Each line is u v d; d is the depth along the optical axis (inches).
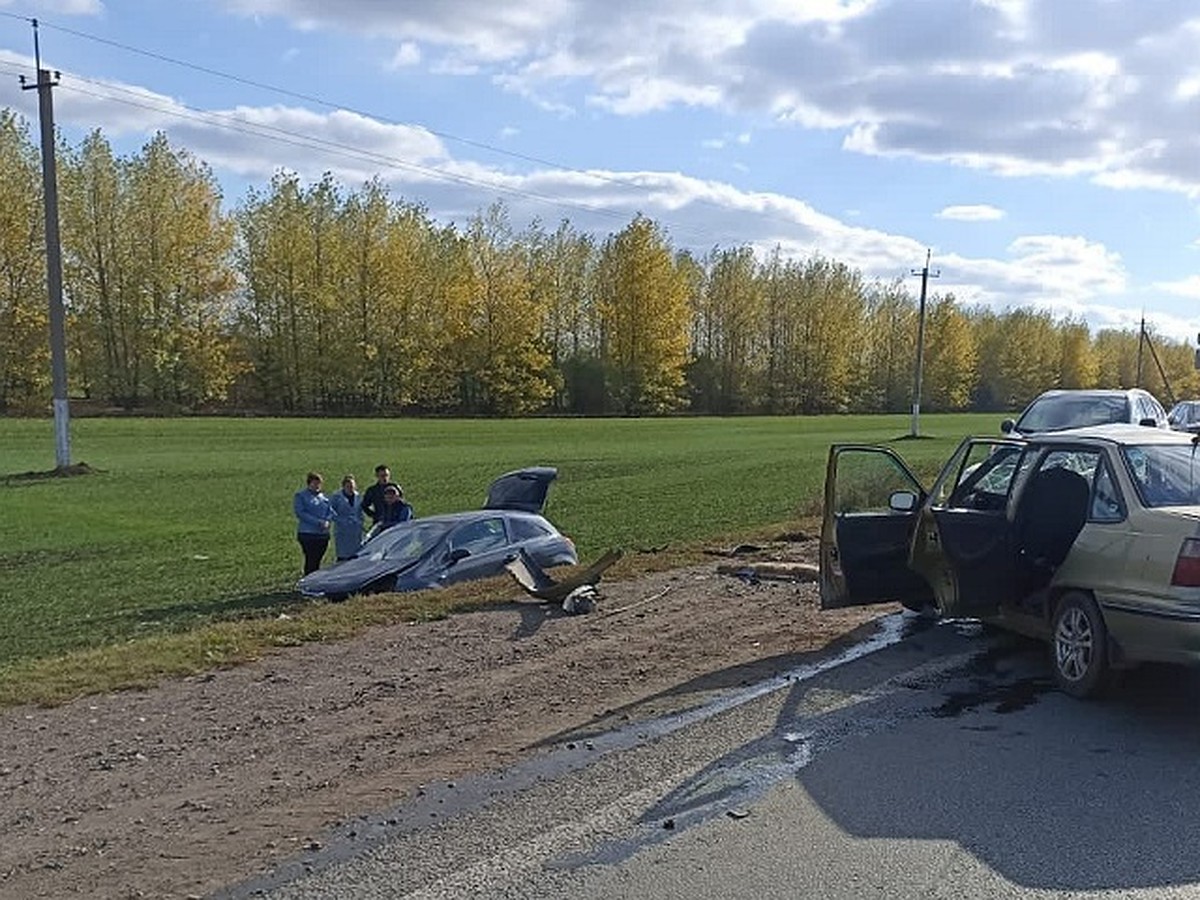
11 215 2235.5
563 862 186.2
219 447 1838.1
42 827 208.1
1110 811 207.6
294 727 271.7
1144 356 4886.8
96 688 313.9
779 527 728.3
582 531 837.2
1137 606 265.6
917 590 362.0
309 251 2805.1
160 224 2518.5
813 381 4114.2
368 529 707.4
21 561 772.0
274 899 174.4
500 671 325.1
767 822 203.2
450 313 2967.5
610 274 3410.4
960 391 4414.4
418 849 193.0
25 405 2308.1
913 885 175.2
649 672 321.7
